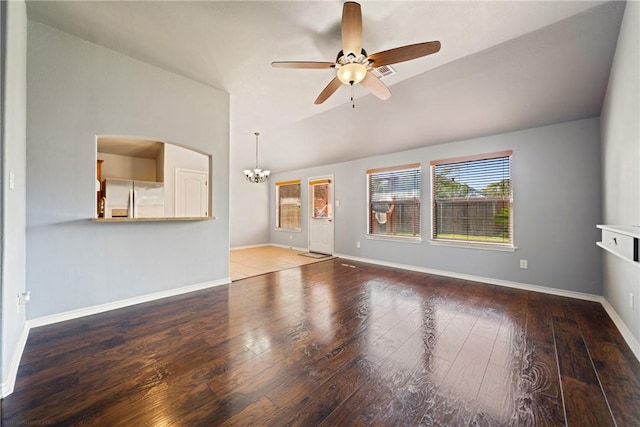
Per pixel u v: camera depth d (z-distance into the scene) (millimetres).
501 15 2062
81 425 1241
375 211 5203
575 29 2207
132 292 2846
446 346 1981
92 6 2039
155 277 3021
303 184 6730
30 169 2246
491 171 3752
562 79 2693
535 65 2629
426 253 4398
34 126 2262
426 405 1376
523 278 3449
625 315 2146
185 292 3258
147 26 2260
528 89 2908
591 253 3000
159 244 3053
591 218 3002
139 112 2818
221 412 1326
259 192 7562
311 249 6543
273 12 2057
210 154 3408
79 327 2291
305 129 4996
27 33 2207
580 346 1979
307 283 3717
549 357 1833
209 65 2863
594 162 2977
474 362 1774
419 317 2521
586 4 1962
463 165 4023
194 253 3344
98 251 2629
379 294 3223
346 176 5676
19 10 1840
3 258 1447
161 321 2424
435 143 4250
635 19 1809
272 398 1428
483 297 3105
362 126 4422
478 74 2895
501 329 2266
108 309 2678
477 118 3502
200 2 1970
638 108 1789
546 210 3281
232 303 2900
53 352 1883
